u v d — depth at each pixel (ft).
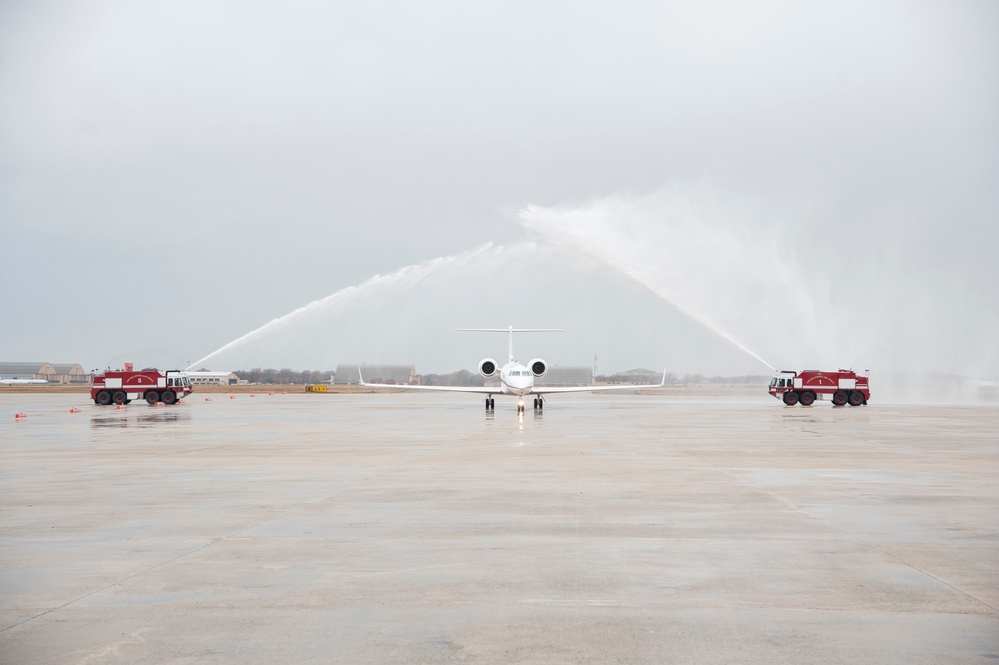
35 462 71.87
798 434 104.12
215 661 21.70
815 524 40.73
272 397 333.83
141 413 169.89
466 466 67.21
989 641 23.08
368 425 126.72
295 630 24.17
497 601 27.02
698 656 21.89
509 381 167.73
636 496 50.11
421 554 33.99
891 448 83.97
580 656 21.90
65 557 33.73
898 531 38.91
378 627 24.39
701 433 106.11
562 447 85.20
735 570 31.22
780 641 23.07
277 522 41.50
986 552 34.40
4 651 22.47
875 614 25.58
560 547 35.29
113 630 24.25
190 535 38.24
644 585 29.04
